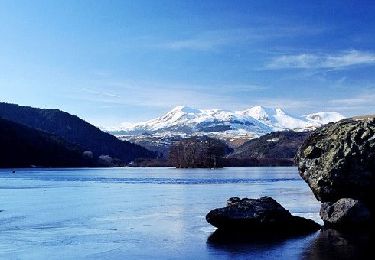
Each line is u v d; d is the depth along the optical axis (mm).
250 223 42875
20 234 44656
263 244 37281
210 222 44156
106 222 52469
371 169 44625
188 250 35906
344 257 32094
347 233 41438
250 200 45219
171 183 138375
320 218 50375
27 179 168375
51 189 114500
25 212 63062
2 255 35250
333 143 46719
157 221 52469
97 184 137250
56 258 34156
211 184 130000
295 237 39969
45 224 51406
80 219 55344
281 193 89562
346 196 45844
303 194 86312
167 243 38969
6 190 110812
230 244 37750
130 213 60844
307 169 47969
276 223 42812
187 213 60000
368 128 46000
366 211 43344
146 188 116250
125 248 37281
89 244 39219
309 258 31984
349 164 45094
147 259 33281
